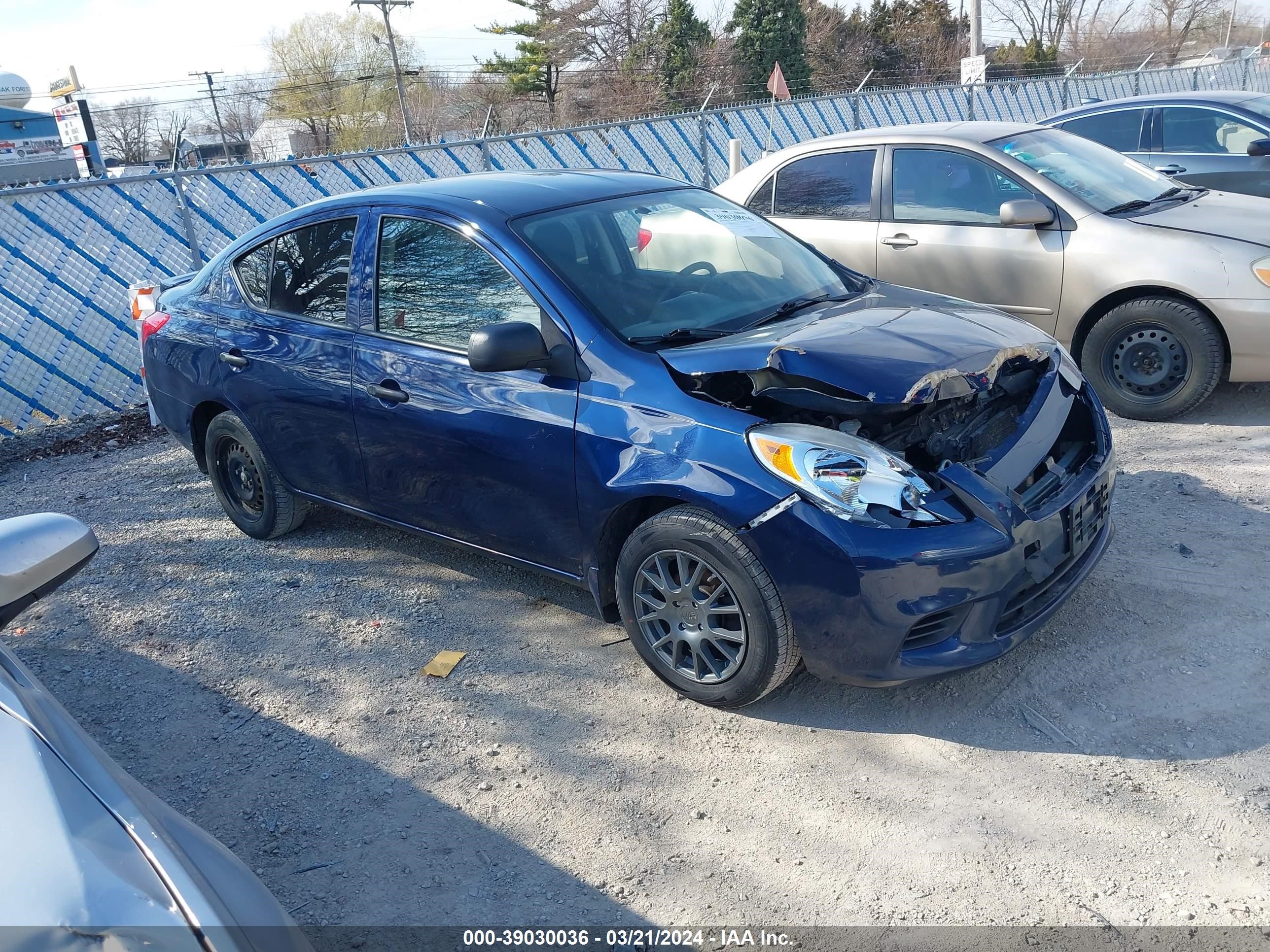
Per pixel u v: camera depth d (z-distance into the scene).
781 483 3.07
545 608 4.36
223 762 3.50
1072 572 3.48
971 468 3.26
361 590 4.68
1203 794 2.89
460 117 63.44
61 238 8.55
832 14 60.66
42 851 1.72
